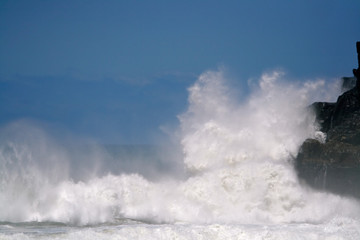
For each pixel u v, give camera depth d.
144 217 105.31
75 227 92.50
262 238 84.19
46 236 80.44
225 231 85.44
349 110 127.00
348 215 108.75
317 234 87.00
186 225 97.25
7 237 78.75
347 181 113.75
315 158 119.06
